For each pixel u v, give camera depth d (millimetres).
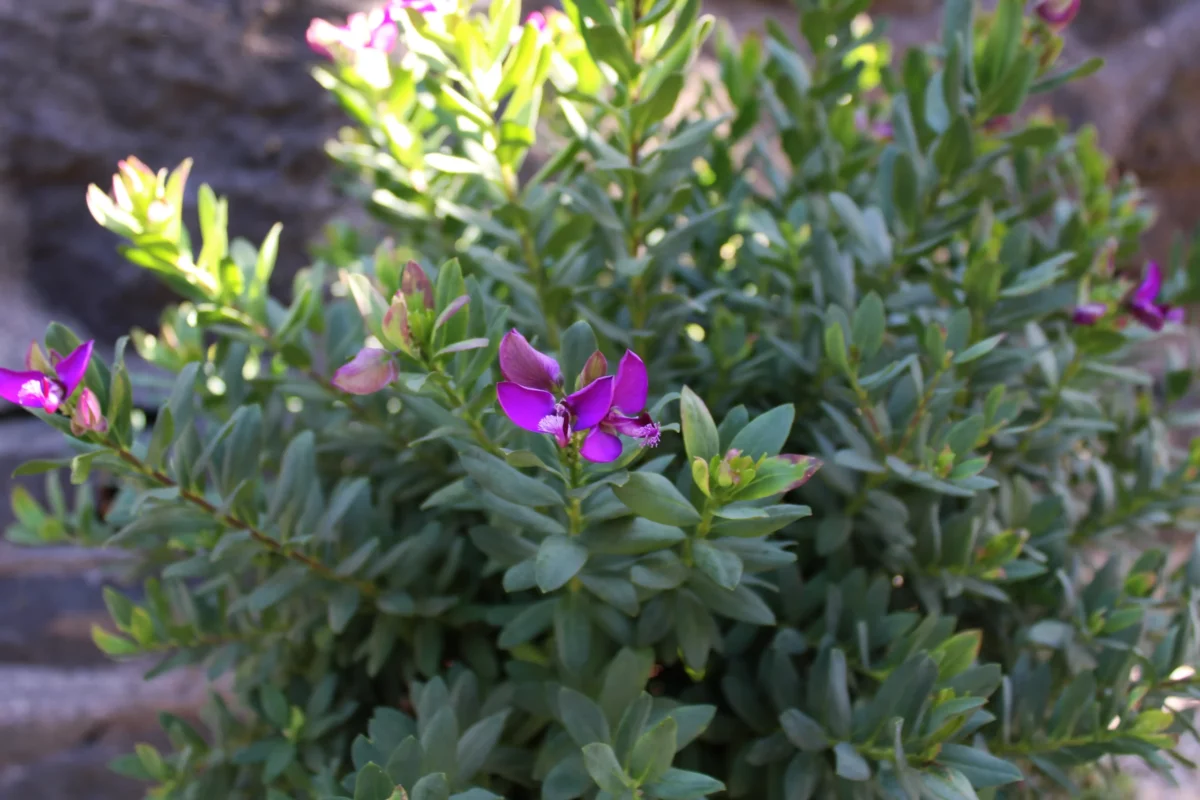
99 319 736
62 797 669
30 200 708
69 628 691
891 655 379
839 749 348
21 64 682
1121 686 384
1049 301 418
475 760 356
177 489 359
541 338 436
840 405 429
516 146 398
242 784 449
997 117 446
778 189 498
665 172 400
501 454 336
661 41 405
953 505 442
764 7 810
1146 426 496
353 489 389
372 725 367
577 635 370
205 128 716
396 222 505
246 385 448
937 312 444
